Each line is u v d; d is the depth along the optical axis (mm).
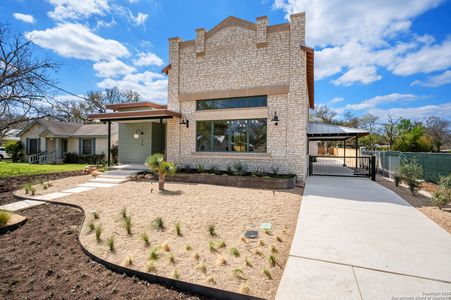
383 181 11125
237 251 3590
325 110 44938
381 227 4645
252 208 6203
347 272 3008
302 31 10172
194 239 4176
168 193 8109
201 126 11953
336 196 7438
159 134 15008
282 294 2578
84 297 2732
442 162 9953
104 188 9039
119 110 15086
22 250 3971
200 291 2771
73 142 23266
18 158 24000
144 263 3346
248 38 11055
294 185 9508
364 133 12328
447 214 5566
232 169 11109
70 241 4320
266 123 10734
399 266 3143
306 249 3688
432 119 34938
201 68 11922
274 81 10570
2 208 6312
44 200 7125
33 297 2752
